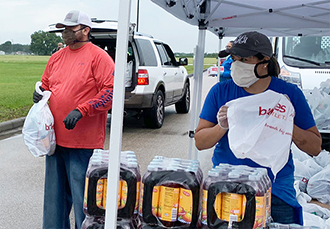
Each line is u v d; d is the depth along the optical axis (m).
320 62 6.48
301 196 4.12
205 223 1.86
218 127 2.24
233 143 2.03
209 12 3.88
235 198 1.81
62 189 3.17
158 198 1.89
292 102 2.30
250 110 2.06
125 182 1.96
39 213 4.48
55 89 3.06
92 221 2.01
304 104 2.32
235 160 2.30
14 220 4.29
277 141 2.04
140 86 8.01
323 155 5.06
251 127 2.03
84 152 3.05
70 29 2.97
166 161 2.10
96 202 2.01
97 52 3.01
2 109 11.17
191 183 1.87
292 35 4.71
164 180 1.88
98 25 7.68
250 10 3.74
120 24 1.81
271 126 2.04
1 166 6.24
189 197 1.86
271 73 2.30
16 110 11.13
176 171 1.92
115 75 1.83
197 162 2.11
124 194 1.96
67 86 3.01
